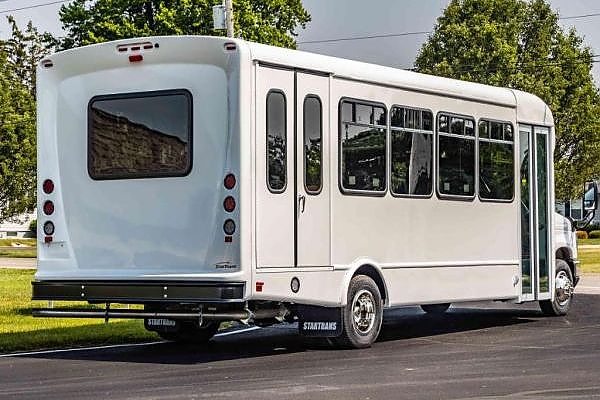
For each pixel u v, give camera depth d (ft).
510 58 184.96
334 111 47.34
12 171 170.40
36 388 37.70
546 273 61.87
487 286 56.44
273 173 44.47
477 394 35.40
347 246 47.88
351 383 37.96
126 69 46.03
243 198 43.27
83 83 47.09
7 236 279.08
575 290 84.89
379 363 43.60
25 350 49.85
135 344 52.03
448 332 56.29
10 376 40.93
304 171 45.78
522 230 59.88
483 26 186.39
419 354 46.68
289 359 45.21
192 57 44.50
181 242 44.52
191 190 44.34
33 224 282.77
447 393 35.63
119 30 147.64
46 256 47.47
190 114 44.50
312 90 46.34
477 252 55.93
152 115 45.37
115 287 45.50
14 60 216.13
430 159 52.85
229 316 43.60
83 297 46.19
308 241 45.93
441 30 191.42
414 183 51.80
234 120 43.52
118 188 46.03
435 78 53.52
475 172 55.88
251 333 56.75
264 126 44.19
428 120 52.80
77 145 47.14
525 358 45.01
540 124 61.36
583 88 194.70
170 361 44.96
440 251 53.36
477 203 55.93
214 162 43.93
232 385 37.65
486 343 50.93
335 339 48.42
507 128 58.54
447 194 53.88
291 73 45.44
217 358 45.83
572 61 194.59
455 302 54.34
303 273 45.60
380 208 49.73
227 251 43.42
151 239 45.19
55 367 43.45
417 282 51.88
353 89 48.39
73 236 47.03
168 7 149.28
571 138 194.70
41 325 59.21
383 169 49.98
